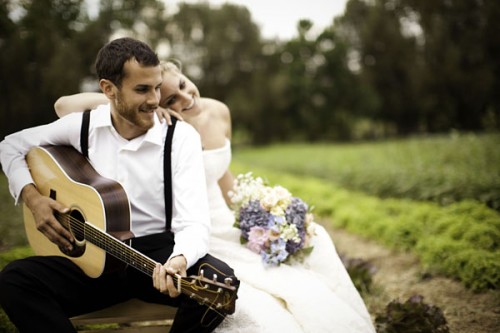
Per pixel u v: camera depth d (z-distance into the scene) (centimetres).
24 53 2116
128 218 213
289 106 3534
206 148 278
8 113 2266
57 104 259
